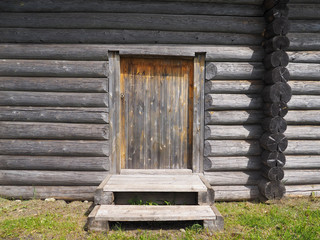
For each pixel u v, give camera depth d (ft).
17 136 12.12
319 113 12.71
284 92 11.42
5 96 11.98
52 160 12.23
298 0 12.29
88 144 12.22
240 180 12.63
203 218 9.47
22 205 11.68
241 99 12.39
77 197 12.37
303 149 12.67
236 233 9.35
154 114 12.85
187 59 12.69
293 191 12.67
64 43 12.09
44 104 12.09
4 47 11.89
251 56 12.37
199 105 12.61
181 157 13.04
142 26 11.98
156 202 11.59
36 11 11.89
